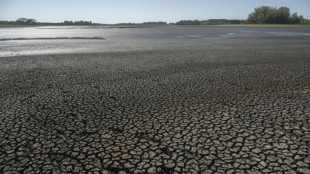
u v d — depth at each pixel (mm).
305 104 3238
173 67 6016
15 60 7277
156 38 18125
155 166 1928
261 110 3064
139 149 2188
